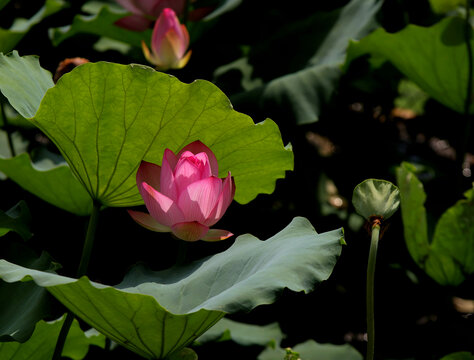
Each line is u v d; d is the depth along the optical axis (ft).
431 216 13.37
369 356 9.84
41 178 11.60
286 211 14.20
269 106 12.73
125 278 10.41
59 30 13.61
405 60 12.88
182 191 10.12
